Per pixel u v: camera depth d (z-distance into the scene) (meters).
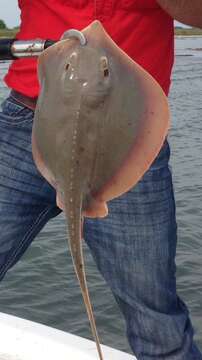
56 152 1.60
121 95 1.57
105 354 2.47
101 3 1.95
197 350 2.25
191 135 13.58
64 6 2.02
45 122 1.63
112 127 1.56
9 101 2.19
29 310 5.33
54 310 5.31
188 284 5.71
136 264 2.10
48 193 2.17
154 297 2.13
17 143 2.15
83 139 1.57
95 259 2.18
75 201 1.56
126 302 2.17
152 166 2.04
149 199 2.06
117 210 2.07
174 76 28.84
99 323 5.05
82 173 1.57
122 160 1.57
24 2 2.15
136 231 2.08
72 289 5.68
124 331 4.93
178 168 10.44
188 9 1.75
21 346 2.54
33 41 1.93
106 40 1.60
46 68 1.65
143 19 1.99
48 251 6.51
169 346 2.17
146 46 2.02
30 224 2.24
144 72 1.56
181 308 2.24
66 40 1.63
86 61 1.59
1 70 20.30
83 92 1.57
